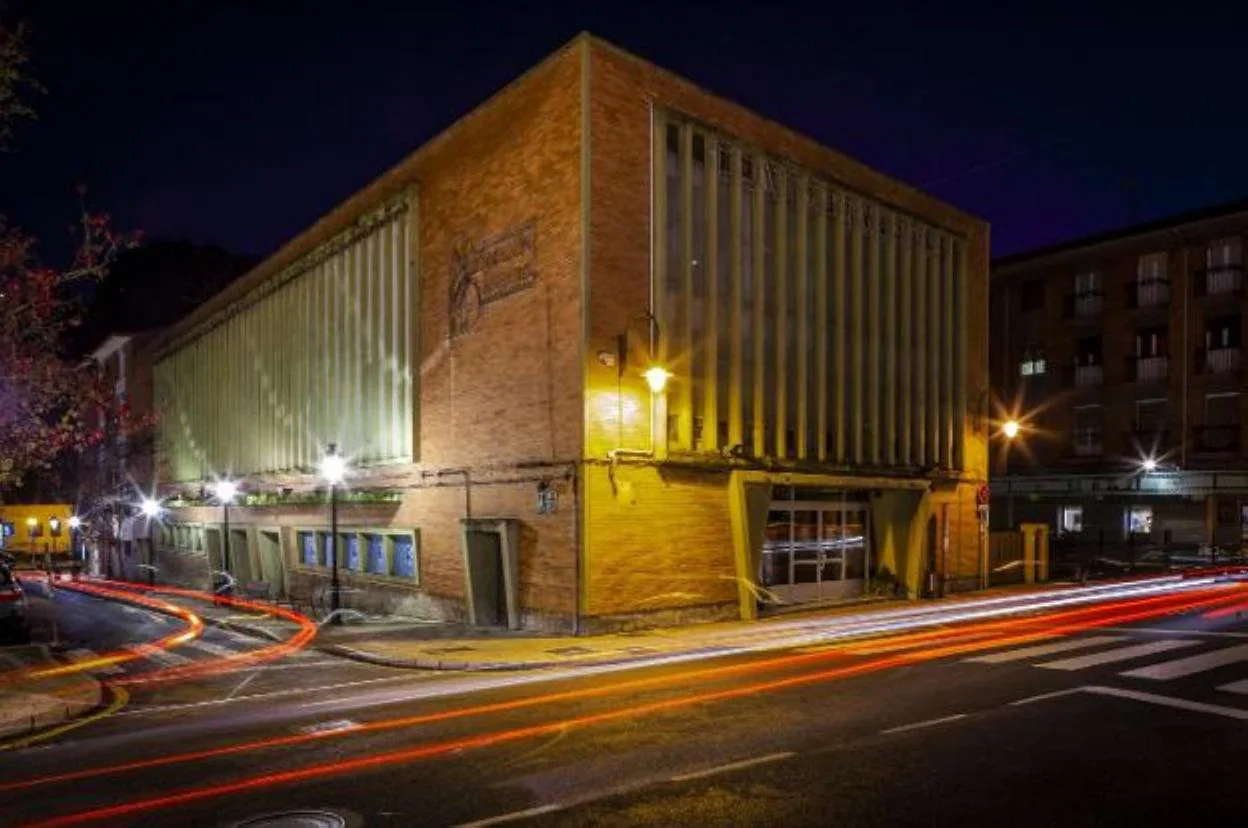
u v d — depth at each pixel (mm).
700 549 19062
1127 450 40938
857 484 22344
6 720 10594
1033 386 44594
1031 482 43875
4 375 15844
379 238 25703
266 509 33719
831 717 9758
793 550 21969
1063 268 43938
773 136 21297
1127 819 6539
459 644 16875
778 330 20922
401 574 24312
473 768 8109
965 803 6898
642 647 15773
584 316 17547
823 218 22219
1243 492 37094
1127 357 41438
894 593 24016
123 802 7445
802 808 6848
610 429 17797
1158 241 40344
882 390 23734
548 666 14398
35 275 15773
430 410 22734
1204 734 8805
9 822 7023
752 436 20234
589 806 6996
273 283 32938
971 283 27203
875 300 23453
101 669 15992
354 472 26531
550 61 18766
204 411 40969
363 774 8016
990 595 25359
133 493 52188
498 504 19906
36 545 72250
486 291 20609
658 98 19000
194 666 16094
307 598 29844
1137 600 23219
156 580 47906
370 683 13469
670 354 18812
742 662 14078
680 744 8750
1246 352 37750
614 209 18094
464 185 21641
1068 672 12148
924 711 9969
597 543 17484
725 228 20109
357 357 26703
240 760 8688
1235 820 6512
